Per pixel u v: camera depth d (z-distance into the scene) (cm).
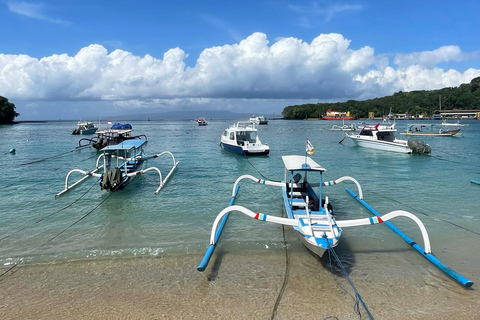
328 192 1716
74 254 974
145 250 997
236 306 721
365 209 1423
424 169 2444
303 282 816
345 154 3384
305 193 1292
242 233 1140
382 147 3609
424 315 689
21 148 4059
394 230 1130
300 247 1013
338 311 702
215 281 823
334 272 863
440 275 845
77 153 3541
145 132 8131
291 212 1073
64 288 801
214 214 1366
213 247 955
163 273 864
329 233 888
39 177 2150
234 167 2598
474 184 1902
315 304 727
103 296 765
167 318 684
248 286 799
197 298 752
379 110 18825
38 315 700
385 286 795
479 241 1058
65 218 1334
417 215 1326
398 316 686
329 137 6056
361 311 701
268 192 1734
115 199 1603
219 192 1739
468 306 716
